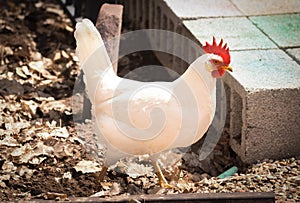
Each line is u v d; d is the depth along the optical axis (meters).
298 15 7.54
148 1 8.50
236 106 6.17
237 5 7.80
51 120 6.62
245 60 6.43
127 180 5.68
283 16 7.52
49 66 7.84
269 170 5.77
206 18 7.41
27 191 5.37
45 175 5.62
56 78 7.58
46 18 9.18
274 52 6.64
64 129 6.35
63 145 6.05
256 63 6.37
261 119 5.85
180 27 7.41
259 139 5.91
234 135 6.25
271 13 7.59
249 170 5.85
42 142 6.05
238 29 7.16
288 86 5.83
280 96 5.81
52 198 5.20
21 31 8.78
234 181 5.61
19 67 7.68
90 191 5.43
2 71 7.58
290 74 6.12
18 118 6.54
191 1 7.87
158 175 5.53
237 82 5.96
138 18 8.80
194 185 5.59
